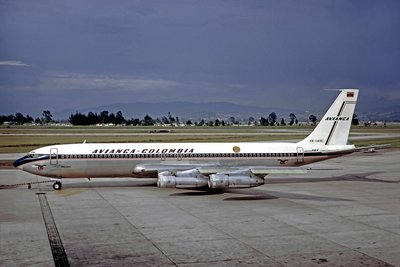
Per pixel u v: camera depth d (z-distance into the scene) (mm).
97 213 34719
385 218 32938
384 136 165125
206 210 35844
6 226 30469
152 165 46688
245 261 23031
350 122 52312
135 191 45625
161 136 147125
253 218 32875
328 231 29078
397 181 54500
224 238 27359
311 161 51250
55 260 23203
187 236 27828
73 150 46781
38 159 46094
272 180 55094
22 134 159500
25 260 23188
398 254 24219
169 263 22734
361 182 53531
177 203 38969
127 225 30719
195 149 48938
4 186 49375
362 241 26734
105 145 47750
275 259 23344
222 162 49094
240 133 178750
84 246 25688
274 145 50844
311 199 41156
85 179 54688
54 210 35938
